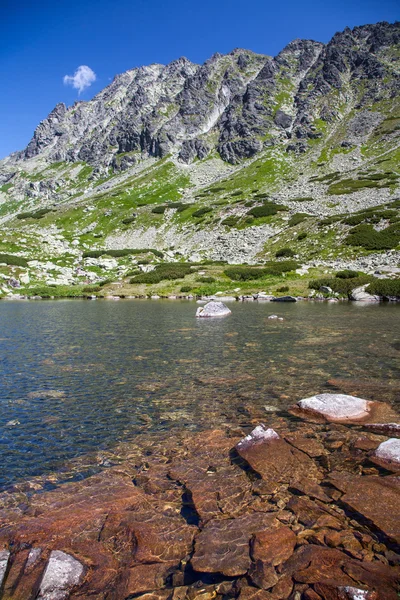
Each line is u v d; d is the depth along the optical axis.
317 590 4.84
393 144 128.62
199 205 112.19
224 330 25.27
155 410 11.34
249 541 5.81
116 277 70.12
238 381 13.98
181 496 7.05
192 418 10.70
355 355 17.59
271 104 177.38
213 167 162.12
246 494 7.03
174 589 5.02
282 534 5.93
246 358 17.42
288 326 26.58
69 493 7.23
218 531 6.08
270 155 150.75
